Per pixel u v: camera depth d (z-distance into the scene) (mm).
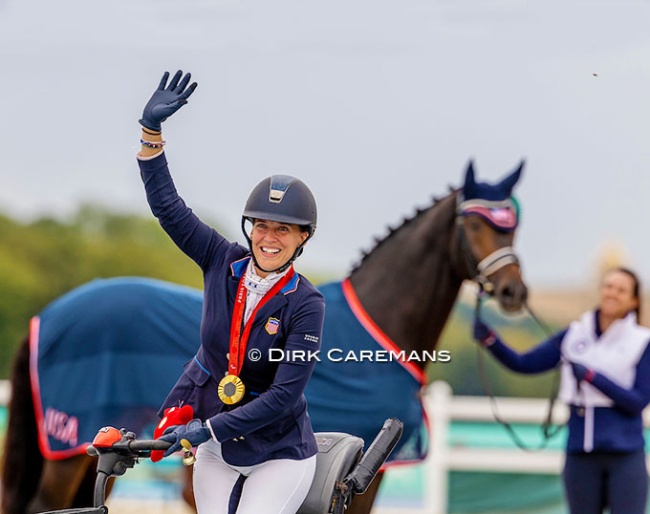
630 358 13312
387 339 12773
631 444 13188
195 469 8773
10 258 63156
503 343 13906
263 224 8195
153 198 8469
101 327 13555
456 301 13531
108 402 13422
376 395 12492
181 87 8461
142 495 18609
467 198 13188
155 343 13422
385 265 13125
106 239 66562
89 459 13844
